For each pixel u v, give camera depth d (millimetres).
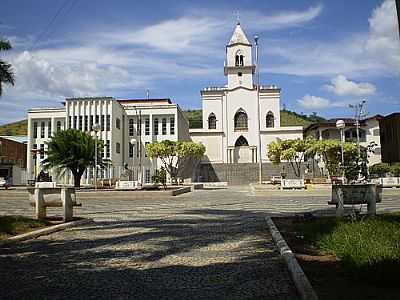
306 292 4711
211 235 10062
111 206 19984
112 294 5312
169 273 6395
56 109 61094
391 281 4949
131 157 62875
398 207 15953
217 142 73125
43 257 7625
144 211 16938
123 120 63219
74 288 5613
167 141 52031
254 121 73188
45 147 61000
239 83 74250
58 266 6918
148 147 52031
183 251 8117
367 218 9781
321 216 12266
